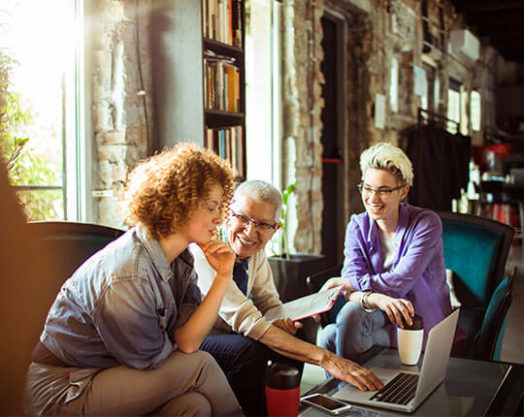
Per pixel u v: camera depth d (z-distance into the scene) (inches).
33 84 95.3
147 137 109.7
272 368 53.0
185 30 105.7
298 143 168.4
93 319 53.2
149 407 54.6
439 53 300.0
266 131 164.6
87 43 105.0
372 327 83.2
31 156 95.1
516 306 174.1
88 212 106.3
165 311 57.9
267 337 68.9
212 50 114.8
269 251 157.5
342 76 213.5
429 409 58.0
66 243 75.2
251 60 157.1
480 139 415.8
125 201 57.7
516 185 483.8
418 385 57.6
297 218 169.2
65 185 103.3
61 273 73.3
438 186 253.3
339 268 104.3
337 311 94.2
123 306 52.4
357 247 94.7
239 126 116.2
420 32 267.9
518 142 497.0
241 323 70.7
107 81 105.7
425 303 89.9
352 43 216.8
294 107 166.7
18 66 92.1
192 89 105.7
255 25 158.4
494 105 473.7
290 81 166.1
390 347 81.8
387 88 230.5
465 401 60.1
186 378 56.5
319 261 137.6
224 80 113.3
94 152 107.3
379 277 87.0
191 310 63.3
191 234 57.7
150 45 110.1
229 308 71.5
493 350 80.6
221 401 59.1
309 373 113.6
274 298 83.9
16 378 34.3
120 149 105.3
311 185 176.4
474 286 109.0
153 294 55.2
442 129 258.7
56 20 99.9
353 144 218.7
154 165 57.4
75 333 55.2
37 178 96.6
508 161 498.3
